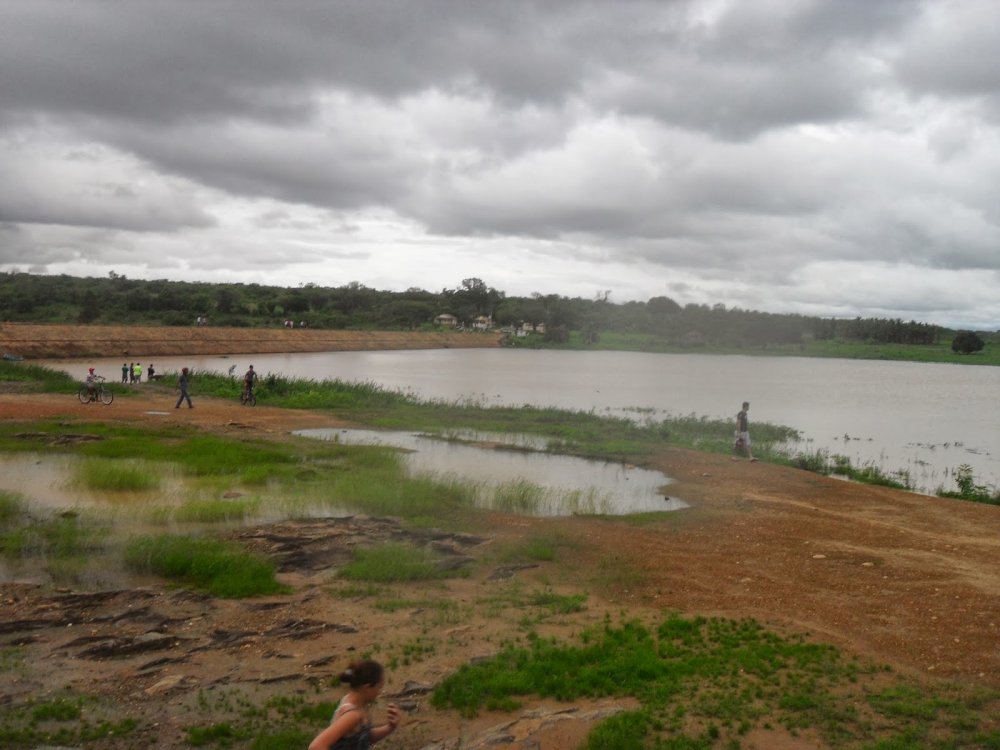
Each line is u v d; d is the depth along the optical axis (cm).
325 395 3406
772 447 2650
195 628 818
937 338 17400
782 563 1147
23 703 634
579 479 1883
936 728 623
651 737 608
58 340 6731
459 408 3328
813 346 15488
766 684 709
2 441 1950
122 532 1175
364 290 17838
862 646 812
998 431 3503
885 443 3014
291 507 1393
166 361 6981
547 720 627
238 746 584
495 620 877
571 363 9431
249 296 14788
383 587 991
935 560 1166
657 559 1162
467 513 1430
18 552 1059
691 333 15225
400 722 629
